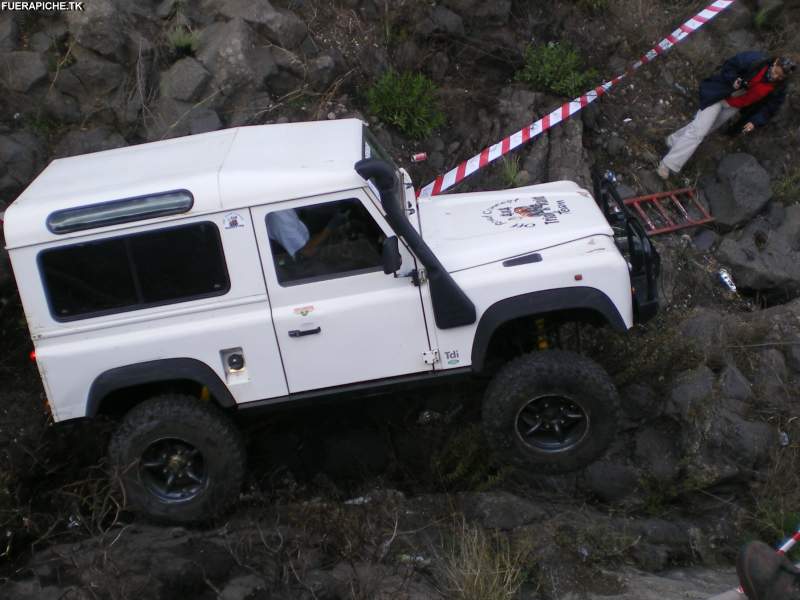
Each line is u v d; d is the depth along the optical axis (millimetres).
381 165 4039
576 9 8141
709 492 5172
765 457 5199
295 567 4266
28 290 4277
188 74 6633
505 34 7773
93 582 4137
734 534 5000
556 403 4625
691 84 8031
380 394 4598
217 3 7020
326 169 4266
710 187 7363
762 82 6938
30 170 6219
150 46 6723
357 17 7516
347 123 5082
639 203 7238
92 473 5137
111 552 4371
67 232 4188
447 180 6926
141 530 4660
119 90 6625
